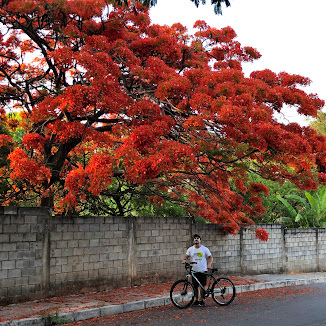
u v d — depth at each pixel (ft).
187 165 34.09
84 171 36.40
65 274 37.19
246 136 35.14
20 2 37.35
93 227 39.93
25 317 27.84
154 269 45.73
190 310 33.04
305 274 63.46
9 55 45.68
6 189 42.37
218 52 48.55
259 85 38.78
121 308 32.53
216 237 53.47
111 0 32.65
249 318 29.32
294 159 37.58
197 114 37.32
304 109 39.96
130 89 40.93
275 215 77.82
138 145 34.35
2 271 32.60
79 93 34.30
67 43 41.60
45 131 41.91
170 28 46.65
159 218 46.75
